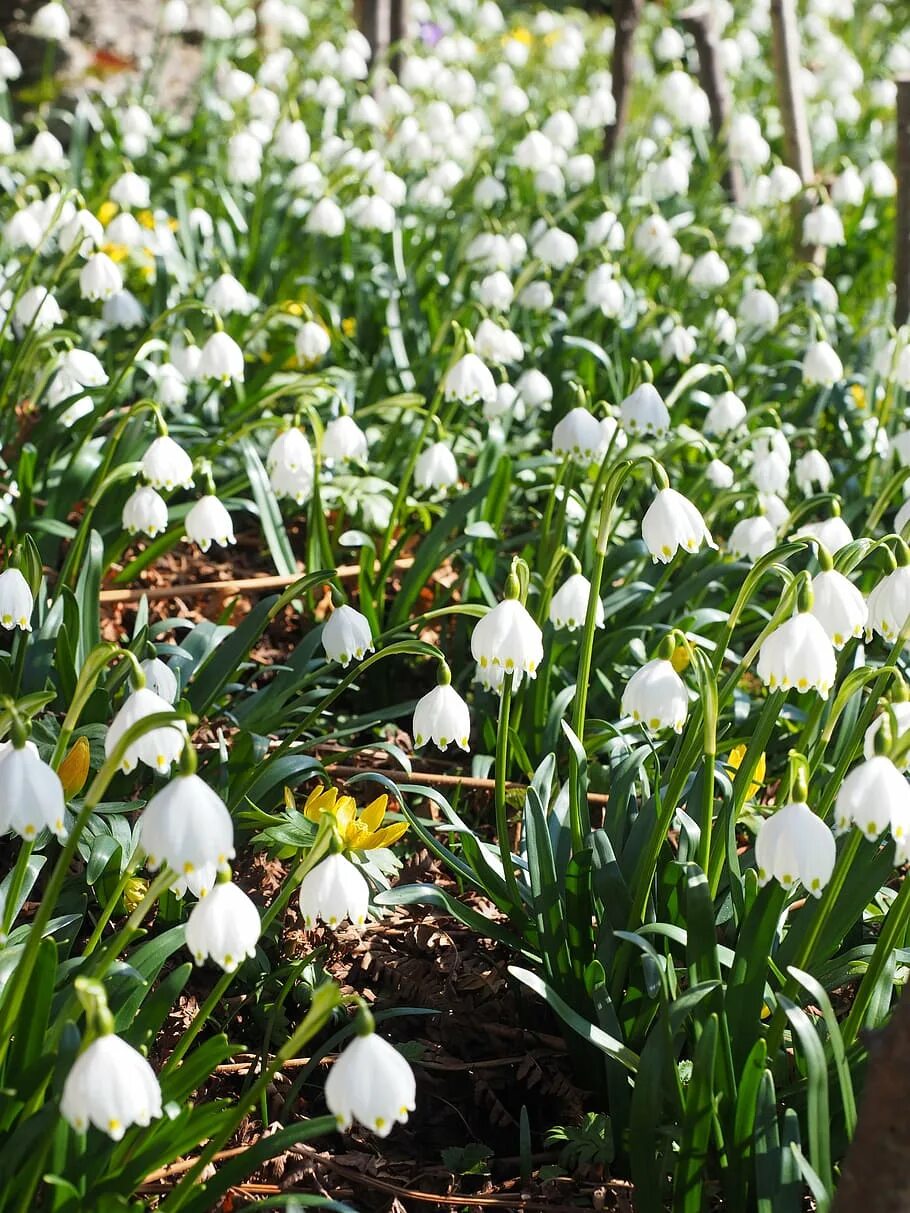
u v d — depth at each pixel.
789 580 0.97
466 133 2.58
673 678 0.95
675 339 1.59
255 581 1.27
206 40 2.75
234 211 1.90
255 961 1.03
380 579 1.27
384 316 1.78
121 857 1.02
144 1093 0.81
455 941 1.07
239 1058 1.01
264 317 1.46
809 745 1.12
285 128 2.06
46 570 1.27
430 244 1.89
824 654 0.93
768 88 3.47
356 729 1.12
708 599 1.32
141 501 1.12
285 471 1.23
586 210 2.30
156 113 2.56
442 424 1.42
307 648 1.14
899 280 1.91
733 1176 0.92
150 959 0.94
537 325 1.73
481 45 3.86
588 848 1.01
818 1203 0.89
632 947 0.97
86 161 2.20
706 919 0.94
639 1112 0.91
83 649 1.13
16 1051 0.90
